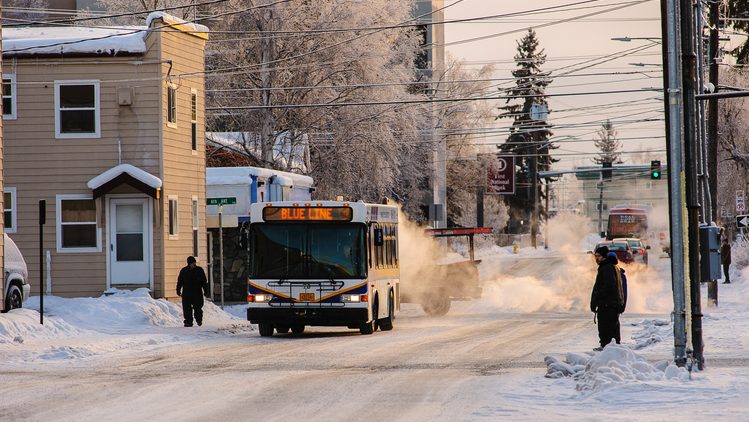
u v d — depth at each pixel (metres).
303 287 57.03
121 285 74.44
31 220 75.06
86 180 74.88
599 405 29.16
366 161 111.50
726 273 104.69
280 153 109.31
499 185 197.50
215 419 26.89
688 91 38.25
